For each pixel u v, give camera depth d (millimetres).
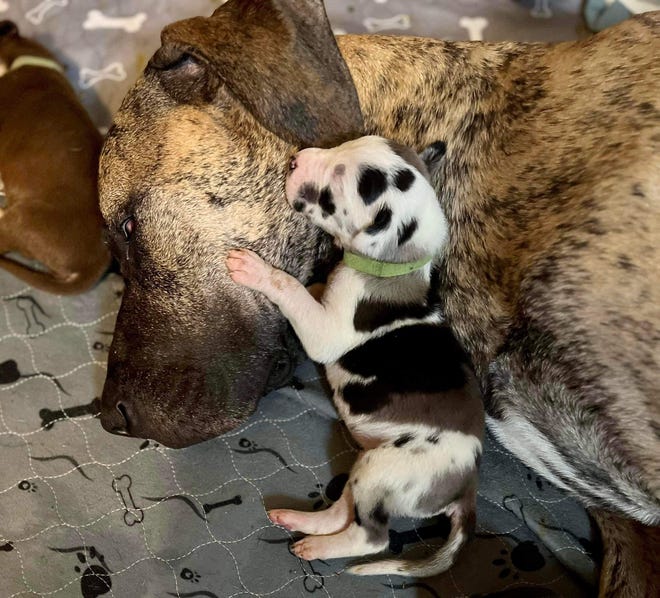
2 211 656
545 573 562
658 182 451
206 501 579
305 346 528
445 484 512
